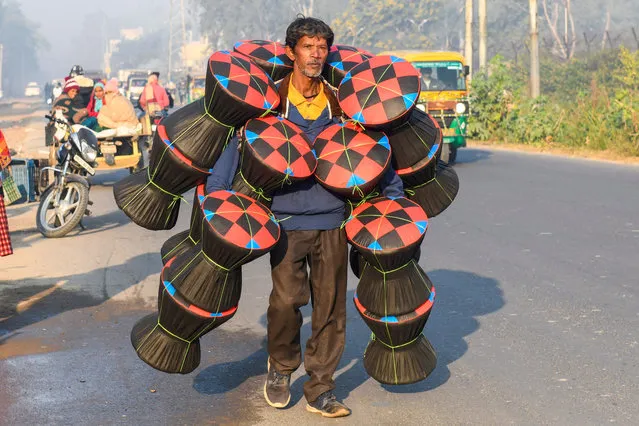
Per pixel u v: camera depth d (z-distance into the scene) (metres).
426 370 4.55
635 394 4.89
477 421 4.54
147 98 20.89
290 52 4.37
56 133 10.89
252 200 4.27
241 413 4.69
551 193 13.07
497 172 16.34
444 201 4.75
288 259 4.41
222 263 4.18
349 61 4.61
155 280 8.00
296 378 5.21
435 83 18.56
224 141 4.35
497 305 6.87
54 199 10.50
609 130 20.73
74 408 4.82
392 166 4.54
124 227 11.02
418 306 4.37
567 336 6.01
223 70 4.26
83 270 8.45
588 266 8.12
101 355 5.76
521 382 5.13
